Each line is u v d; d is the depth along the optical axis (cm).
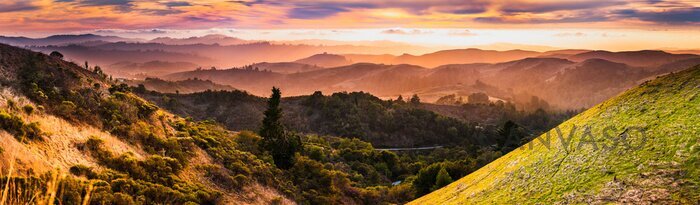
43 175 1817
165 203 2648
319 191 4769
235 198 3434
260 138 6194
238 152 4675
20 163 1958
